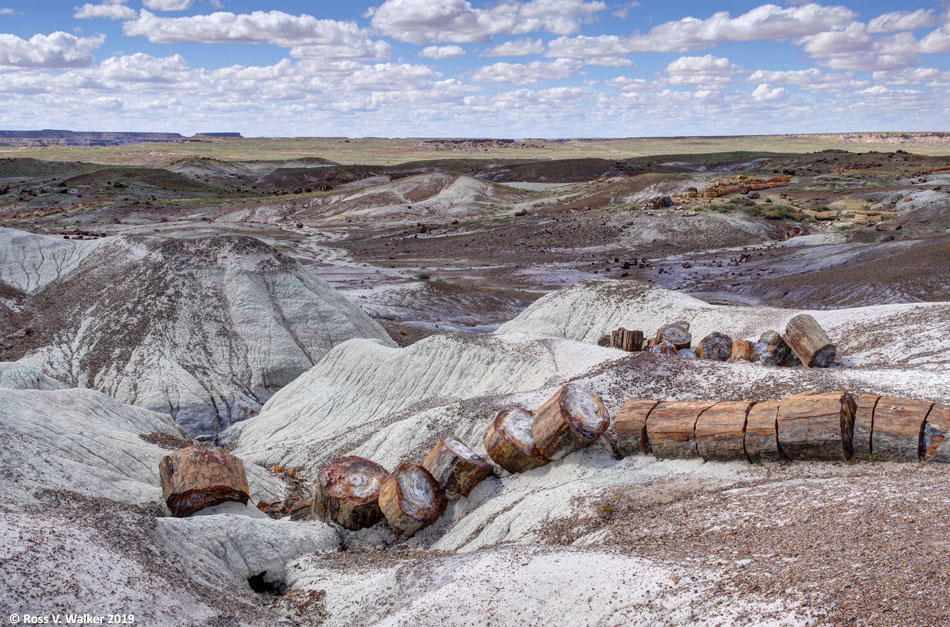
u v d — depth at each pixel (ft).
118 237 171.73
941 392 52.24
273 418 106.01
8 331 142.82
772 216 313.53
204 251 153.99
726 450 46.52
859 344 84.43
